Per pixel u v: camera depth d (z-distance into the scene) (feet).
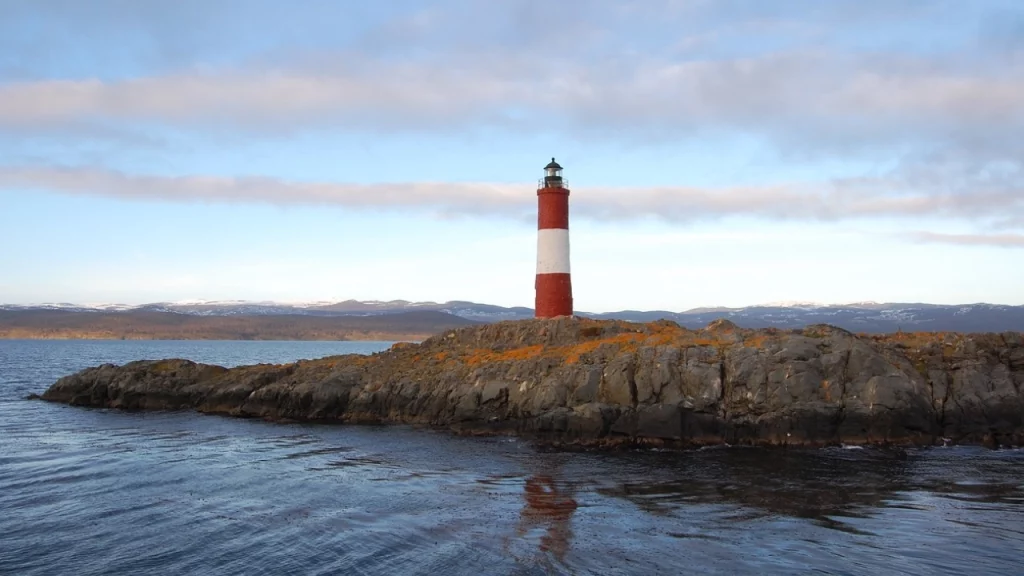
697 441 147.13
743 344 160.04
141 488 112.78
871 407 145.59
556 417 152.76
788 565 79.51
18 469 125.59
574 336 201.36
